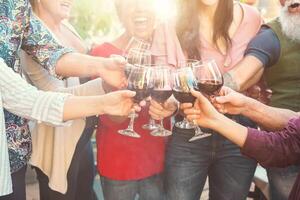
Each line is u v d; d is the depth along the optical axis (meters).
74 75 1.69
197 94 1.37
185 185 1.95
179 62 1.87
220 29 1.92
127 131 1.75
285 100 2.01
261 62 1.87
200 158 1.93
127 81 1.57
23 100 1.30
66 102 1.31
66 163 1.89
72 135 1.89
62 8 2.02
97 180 3.04
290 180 1.98
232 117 1.93
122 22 1.99
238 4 2.06
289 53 1.94
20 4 1.46
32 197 3.37
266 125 1.59
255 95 2.02
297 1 1.88
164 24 1.94
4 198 1.46
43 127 1.85
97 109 1.33
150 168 1.97
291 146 1.39
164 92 1.58
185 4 1.91
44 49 1.67
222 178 1.98
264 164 1.39
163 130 1.79
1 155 1.23
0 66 1.28
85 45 2.27
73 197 2.04
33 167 2.07
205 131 1.89
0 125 1.23
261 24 2.03
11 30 1.43
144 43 1.87
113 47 1.96
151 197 2.03
